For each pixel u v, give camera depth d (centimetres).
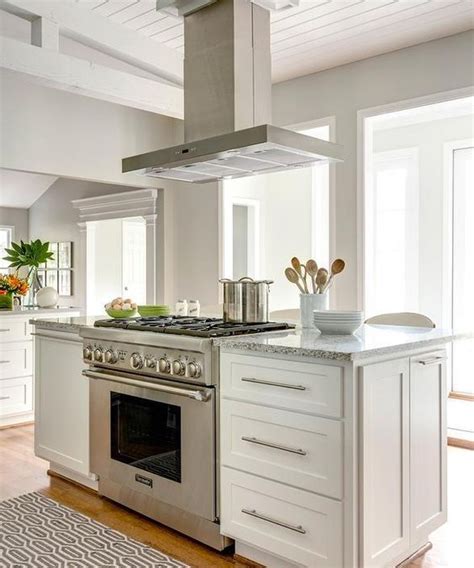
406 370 223
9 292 481
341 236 430
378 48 397
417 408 230
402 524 221
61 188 754
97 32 397
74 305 729
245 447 230
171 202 572
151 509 277
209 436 242
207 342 238
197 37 300
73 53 464
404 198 562
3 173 723
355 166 421
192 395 240
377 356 208
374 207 584
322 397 204
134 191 603
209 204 538
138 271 807
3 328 458
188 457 251
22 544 252
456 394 529
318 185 691
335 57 414
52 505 295
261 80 297
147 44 428
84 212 705
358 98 420
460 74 369
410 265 559
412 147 555
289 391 214
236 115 284
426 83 385
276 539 219
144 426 273
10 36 437
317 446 206
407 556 231
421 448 233
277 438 218
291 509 214
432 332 261
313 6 343
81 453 315
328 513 202
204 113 296
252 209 741
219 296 529
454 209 532
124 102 427
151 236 581
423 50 386
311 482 207
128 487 285
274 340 232
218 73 290
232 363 234
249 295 282
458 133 524
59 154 489
